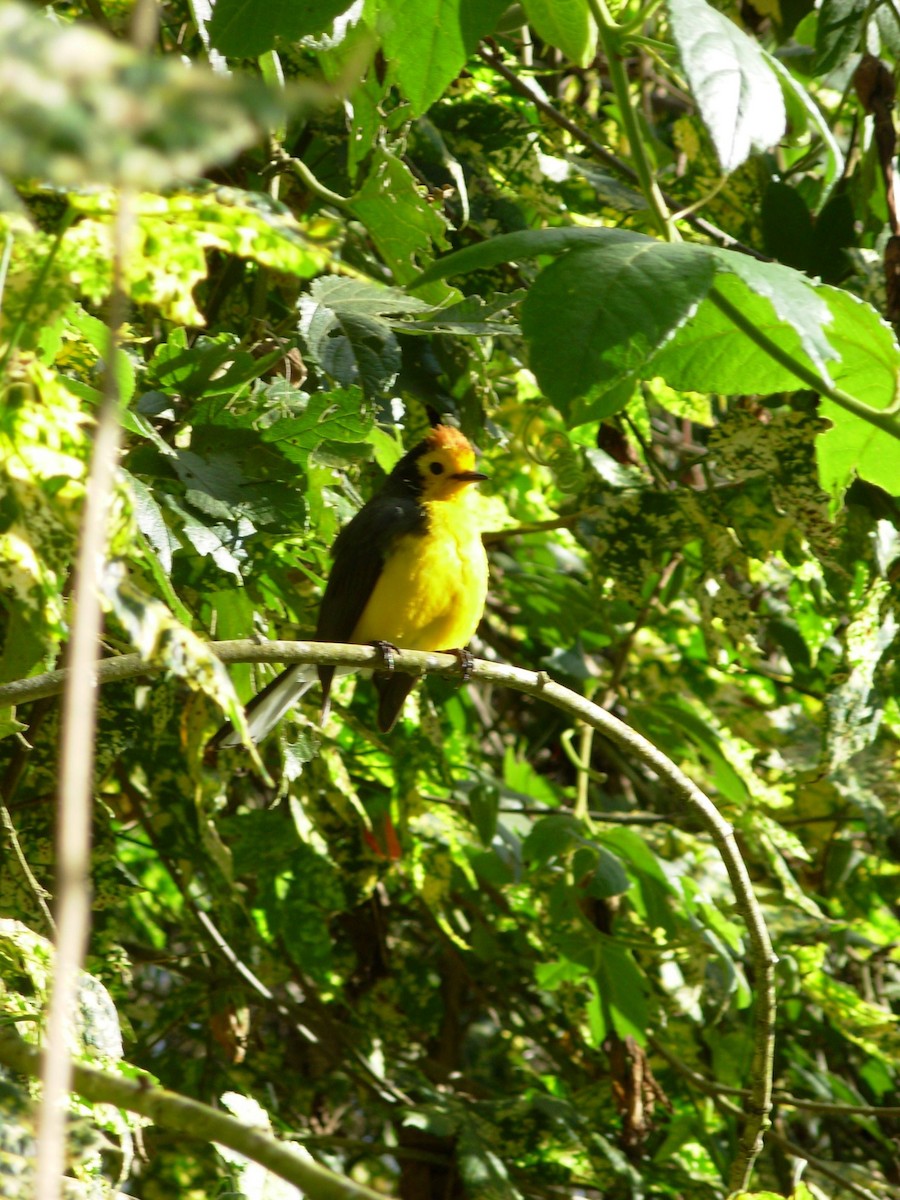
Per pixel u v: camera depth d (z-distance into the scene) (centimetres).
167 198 399
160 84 153
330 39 711
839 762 881
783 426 879
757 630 1030
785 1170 1080
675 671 1182
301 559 880
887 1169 1169
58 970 221
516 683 659
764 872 1181
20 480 408
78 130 148
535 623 1184
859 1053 1224
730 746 1084
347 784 896
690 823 1168
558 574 1180
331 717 912
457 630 905
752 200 1041
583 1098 1070
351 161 758
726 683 1211
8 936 537
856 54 1008
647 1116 1027
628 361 503
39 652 535
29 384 412
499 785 1109
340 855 1036
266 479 662
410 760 965
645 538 925
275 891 1025
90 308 670
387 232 780
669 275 517
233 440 673
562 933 971
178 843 948
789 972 1026
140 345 761
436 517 883
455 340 897
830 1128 1186
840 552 911
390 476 936
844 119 1197
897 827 1200
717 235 973
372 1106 1018
